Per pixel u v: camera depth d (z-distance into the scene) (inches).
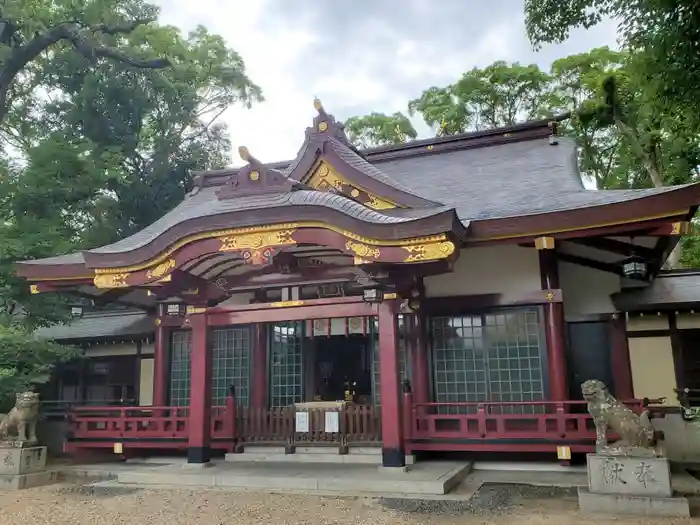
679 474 398.9
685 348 477.4
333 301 391.5
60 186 606.5
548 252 430.3
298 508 295.4
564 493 327.0
